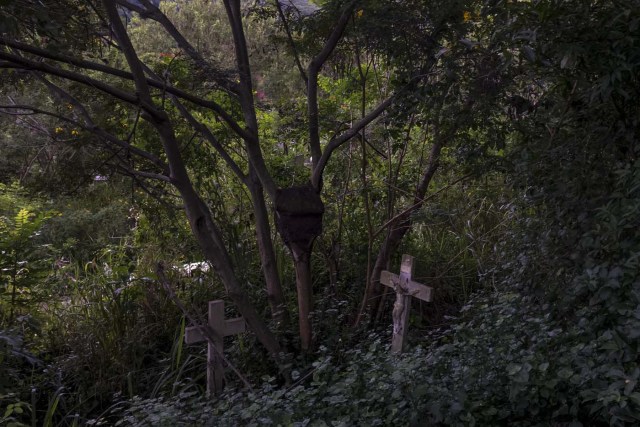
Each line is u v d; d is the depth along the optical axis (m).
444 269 8.13
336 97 7.88
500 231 8.20
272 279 6.96
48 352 7.09
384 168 7.89
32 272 7.36
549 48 4.70
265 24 11.14
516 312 5.16
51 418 5.81
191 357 7.00
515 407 4.17
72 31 5.52
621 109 4.95
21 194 9.12
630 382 3.59
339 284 7.69
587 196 5.01
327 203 8.12
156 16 6.41
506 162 5.96
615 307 4.18
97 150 6.52
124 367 6.71
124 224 10.04
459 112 5.94
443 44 6.16
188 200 5.85
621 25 4.48
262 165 6.61
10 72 6.11
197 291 7.74
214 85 6.57
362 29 6.05
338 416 4.41
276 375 6.52
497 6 4.77
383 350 6.57
